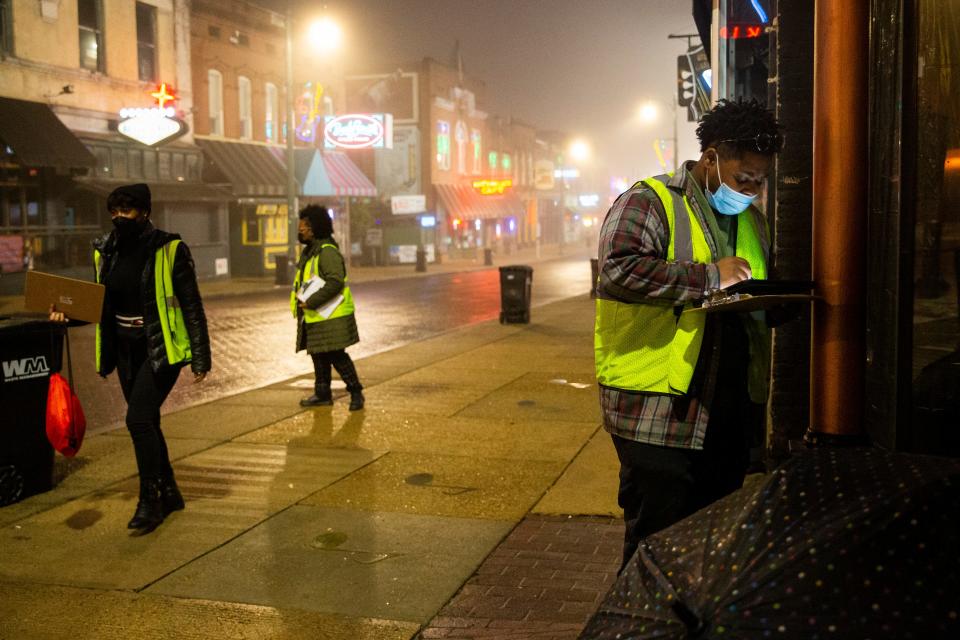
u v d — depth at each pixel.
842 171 3.16
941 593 1.21
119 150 28.12
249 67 35.06
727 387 2.96
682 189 2.95
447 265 48.09
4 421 5.65
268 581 4.39
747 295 2.75
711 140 2.87
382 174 53.47
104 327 5.14
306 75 39.56
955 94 3.20
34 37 25.17
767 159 2.83
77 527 5.23
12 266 24.08
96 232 26.94
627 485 3.09
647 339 2.93
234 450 7.06
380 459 6.75
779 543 1.33
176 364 5.08
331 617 3.96
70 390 5.25
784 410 5.34
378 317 19.31
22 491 5.78
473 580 4.36
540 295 26.42
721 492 3.07
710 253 2.91
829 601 1.23
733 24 7.09
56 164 24.05
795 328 5.28
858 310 3.19
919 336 3.23
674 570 1.44
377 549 4.82
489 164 66.44
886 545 1.26
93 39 27.45
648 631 1.37
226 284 30.84
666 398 2.91
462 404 8.85
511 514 5.38
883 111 3.26
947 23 3.16
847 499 1.36
